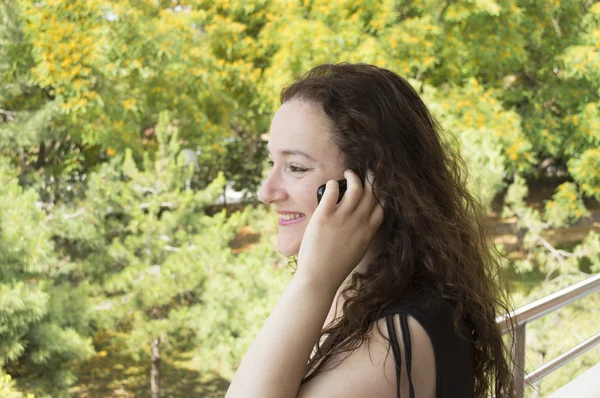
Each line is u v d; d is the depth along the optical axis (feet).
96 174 25.76
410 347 2.57
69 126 31.19
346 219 2.76
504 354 3.21
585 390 8.45
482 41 33.01
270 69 31.37
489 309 3.19
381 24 30.32
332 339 2.80
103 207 25.52
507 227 35.04
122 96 31.42
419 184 3.01
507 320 3.72
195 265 24.58
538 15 36.91
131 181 26.13
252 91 34.37
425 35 31.07
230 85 35.68
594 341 8.38
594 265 30.94
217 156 38.04
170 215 25.85
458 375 2.71
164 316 26.99
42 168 31.37
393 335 2.58
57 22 28.76
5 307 20.76
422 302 2.73
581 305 23.43
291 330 2.57
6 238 21.91
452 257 2.97
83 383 29.78
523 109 38.60
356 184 2.78
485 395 3.16
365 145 2.88
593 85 35.94
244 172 41.39
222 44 33.65
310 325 2.59
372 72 3.08
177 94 33.12
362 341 2.60
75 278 26.09
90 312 24.40
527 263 31.07
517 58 34.47
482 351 3.04
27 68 30.32
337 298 3.18
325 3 30.50
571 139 37.17
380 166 2.88
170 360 31.60
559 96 36.70
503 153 32.81
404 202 2.91
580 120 36.63
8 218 22.31
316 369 2.62
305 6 31.58
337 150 2.88
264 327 2.61
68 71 29.37
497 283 3.57
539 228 31.76
